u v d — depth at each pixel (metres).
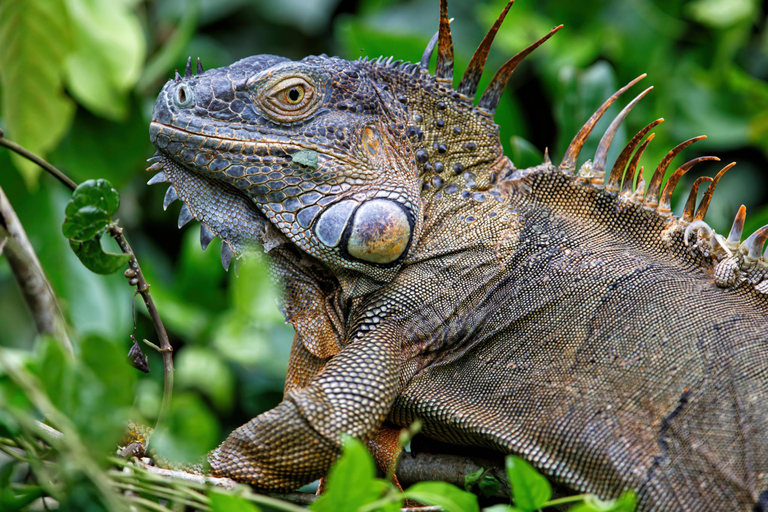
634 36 12.45
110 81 10.45
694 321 6.34
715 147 12.77
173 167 6.79
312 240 6.56
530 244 6.86
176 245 12.54
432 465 6.86
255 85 6.51
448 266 6.80
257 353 10.12
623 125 9.52
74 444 4.30
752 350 6.18
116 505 4.36
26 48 8.62
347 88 6.73
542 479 4.81
